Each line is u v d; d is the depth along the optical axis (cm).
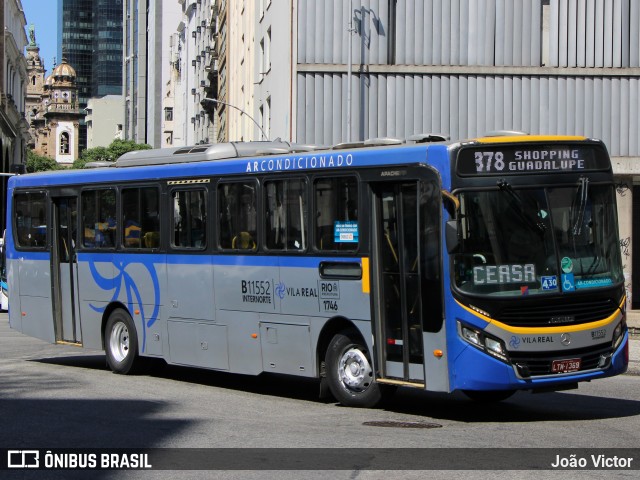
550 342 1130
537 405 1329
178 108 12850
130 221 1656
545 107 3381
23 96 11419
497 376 1112
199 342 1512
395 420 1179
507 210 1142
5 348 2205
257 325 1406
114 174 1689
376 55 3366
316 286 1309
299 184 1338
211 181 1485
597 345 1165
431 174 1158
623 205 3412
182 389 1501
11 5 9800
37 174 1886
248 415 1225
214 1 7562
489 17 3378
